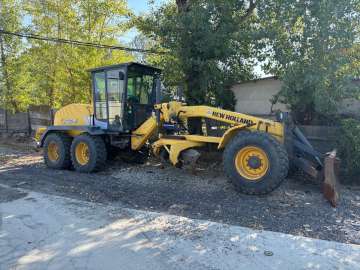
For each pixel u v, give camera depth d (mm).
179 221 5008
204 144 7367
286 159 5961
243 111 12258
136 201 6070
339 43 7797
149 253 3994
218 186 6824
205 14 9461
